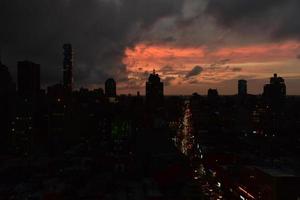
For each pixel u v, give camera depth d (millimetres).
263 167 186250
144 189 191375
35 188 199000
